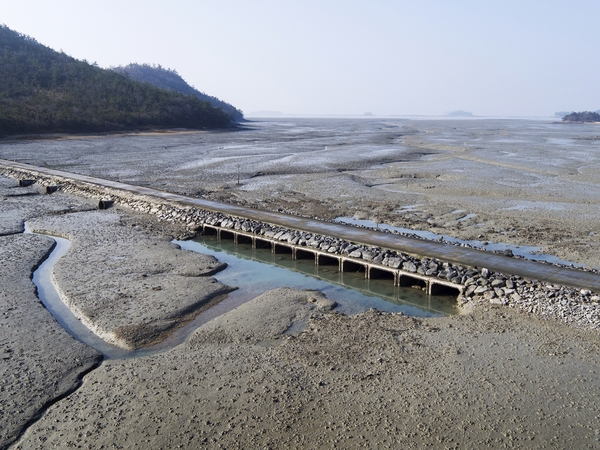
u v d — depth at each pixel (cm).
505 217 3484
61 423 1240
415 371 1466
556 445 1142
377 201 4062
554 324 1739
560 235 3027
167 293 2102
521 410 1272
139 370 1484
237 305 2023
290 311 1922
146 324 1800
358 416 1257
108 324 1792
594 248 2744
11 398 1341
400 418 1247
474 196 4222
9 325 1777
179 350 1611
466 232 3117
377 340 1672
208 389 1380
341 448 1141
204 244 3055
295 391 1367
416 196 4247
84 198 4294
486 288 2017
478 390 1362
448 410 1277
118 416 1264
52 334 1714
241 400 1327
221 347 1627
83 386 1403
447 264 2248
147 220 3519
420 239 2691
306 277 2436
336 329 1764
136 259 2578
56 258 2642
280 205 3941
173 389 1380
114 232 3142
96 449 1145
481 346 1612
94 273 2336
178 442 1166
